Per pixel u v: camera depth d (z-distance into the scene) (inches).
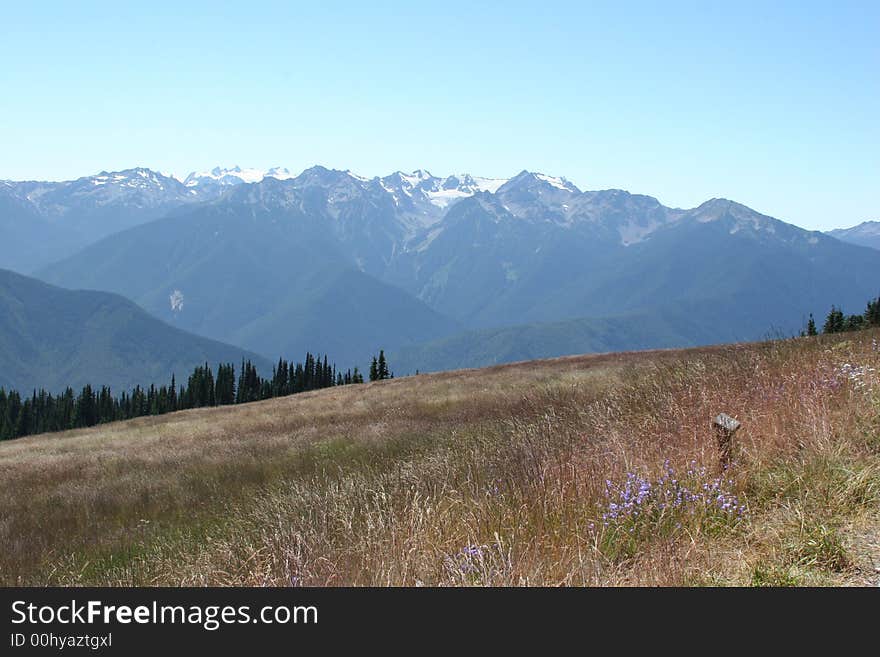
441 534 235.8
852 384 319.6
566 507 235.6
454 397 1165.7
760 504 229.5
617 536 214.8
